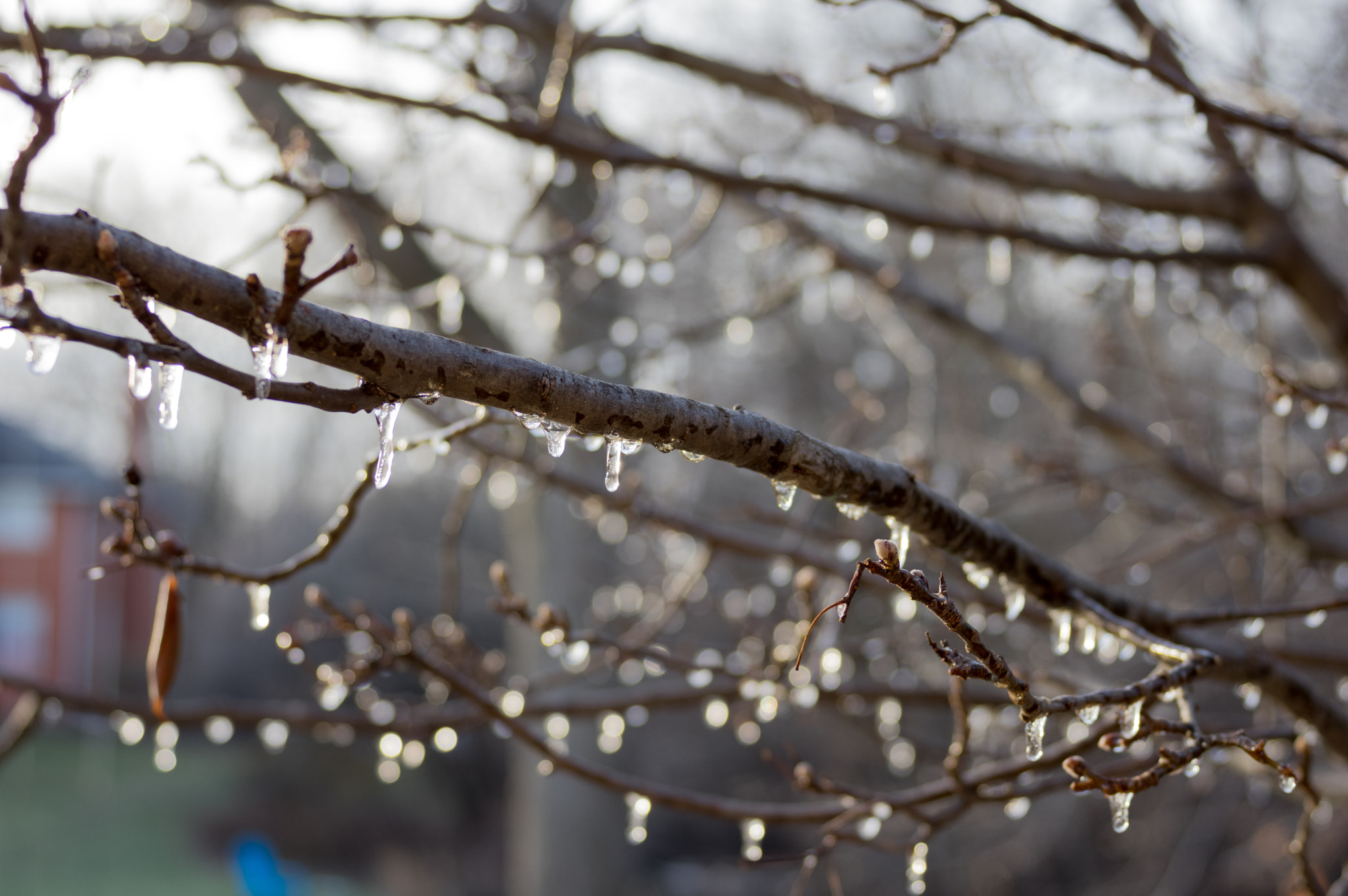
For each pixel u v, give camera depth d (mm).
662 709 3139
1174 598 5945
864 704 3232
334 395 1200
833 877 2260
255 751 20859
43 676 23812
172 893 15188
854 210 3467
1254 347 4199
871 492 1622
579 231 3107
